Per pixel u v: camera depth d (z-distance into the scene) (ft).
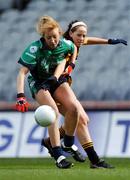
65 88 65.67
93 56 145.28
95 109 111.65
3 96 139.54
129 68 139.64
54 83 65.10
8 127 116.47
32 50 64.85
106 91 131.95
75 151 70.69
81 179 49.88
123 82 133.69
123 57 143.43
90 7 162.91
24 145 114.11
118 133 108.68
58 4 167.22
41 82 66.18
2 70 149.48
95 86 133.80
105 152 108.78
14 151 114.62
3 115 117.29
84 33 72.23
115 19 156.56
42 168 72.23
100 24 156.15
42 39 65.26
